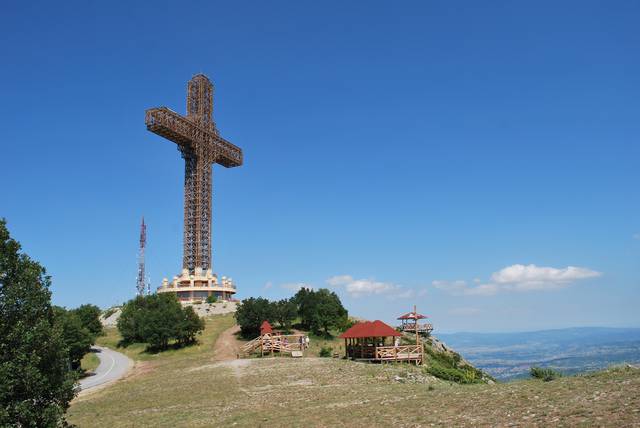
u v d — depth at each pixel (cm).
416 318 8506
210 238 14700
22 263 2909
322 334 10000
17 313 2808
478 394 3384
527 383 3625
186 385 5638
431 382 5244
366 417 3145
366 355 7331
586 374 3581
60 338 2931
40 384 2731
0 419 2527
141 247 15638
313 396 4316
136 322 10350
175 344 9750
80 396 5938
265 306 10044
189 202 14638
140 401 4997
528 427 2367
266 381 5416
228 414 3884
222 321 11769
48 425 2719
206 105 15325
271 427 3191
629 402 2448
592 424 2225
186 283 14288
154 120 13438
